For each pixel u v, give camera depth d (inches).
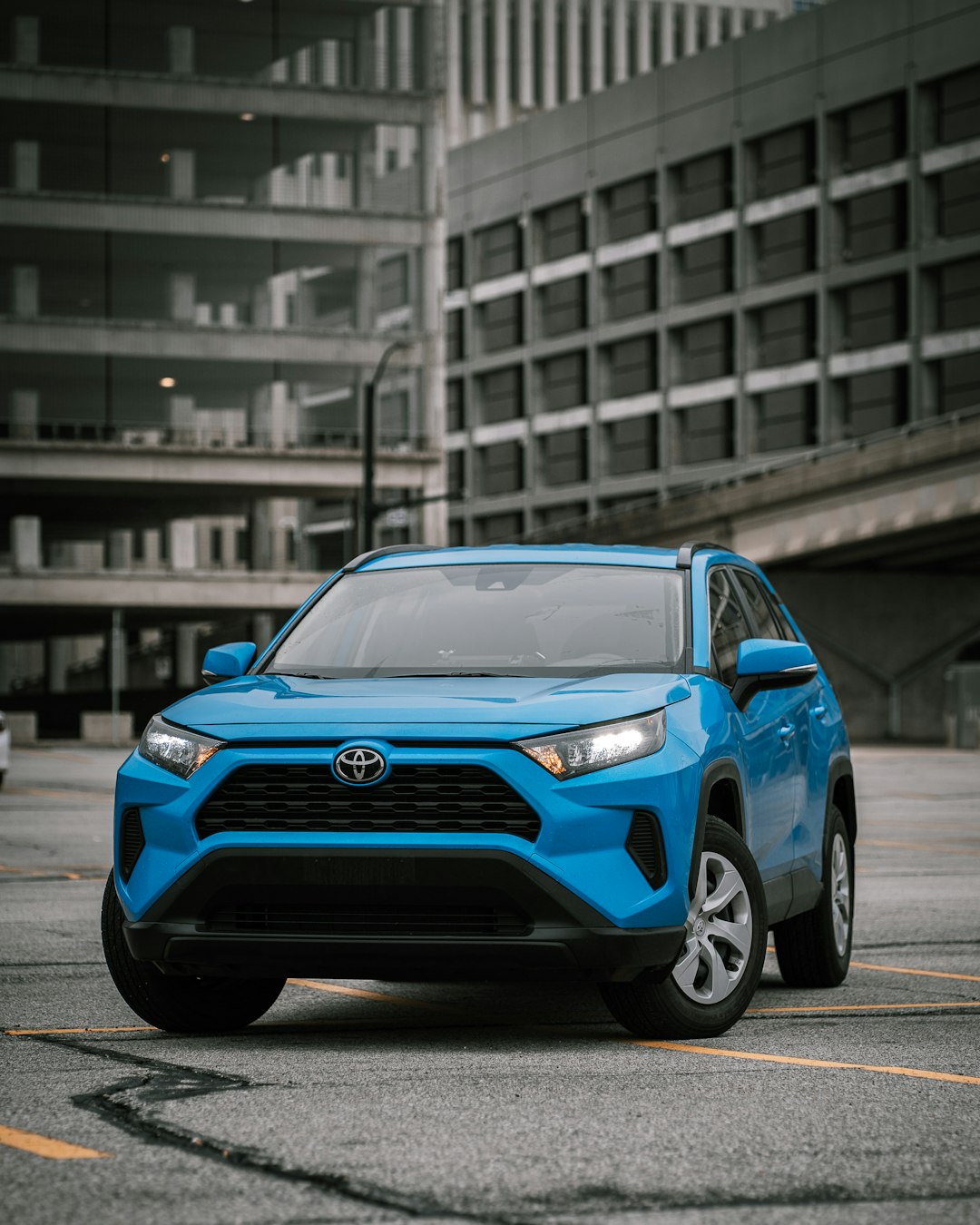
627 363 3462.1
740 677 312.3
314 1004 330.0
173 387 2625.5
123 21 2640.3
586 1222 178.2
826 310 3019.2
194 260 2659.9
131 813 280.7
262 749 270.8
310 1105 233.1
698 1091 244.7
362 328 2694.4
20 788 1149.7
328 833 265.4
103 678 3582.7
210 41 2684.5
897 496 2191.2
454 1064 264.4
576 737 267.6
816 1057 272.1
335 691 286.5
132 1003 291.3
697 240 3289.9
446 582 331.0
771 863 320.2
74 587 2532.0
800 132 3110.2
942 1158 206.2
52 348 2588.6
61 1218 178.9
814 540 2314.2
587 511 3528.5
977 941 423.2
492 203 3809.1
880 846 720.3
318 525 4808.1
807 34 3080.7
